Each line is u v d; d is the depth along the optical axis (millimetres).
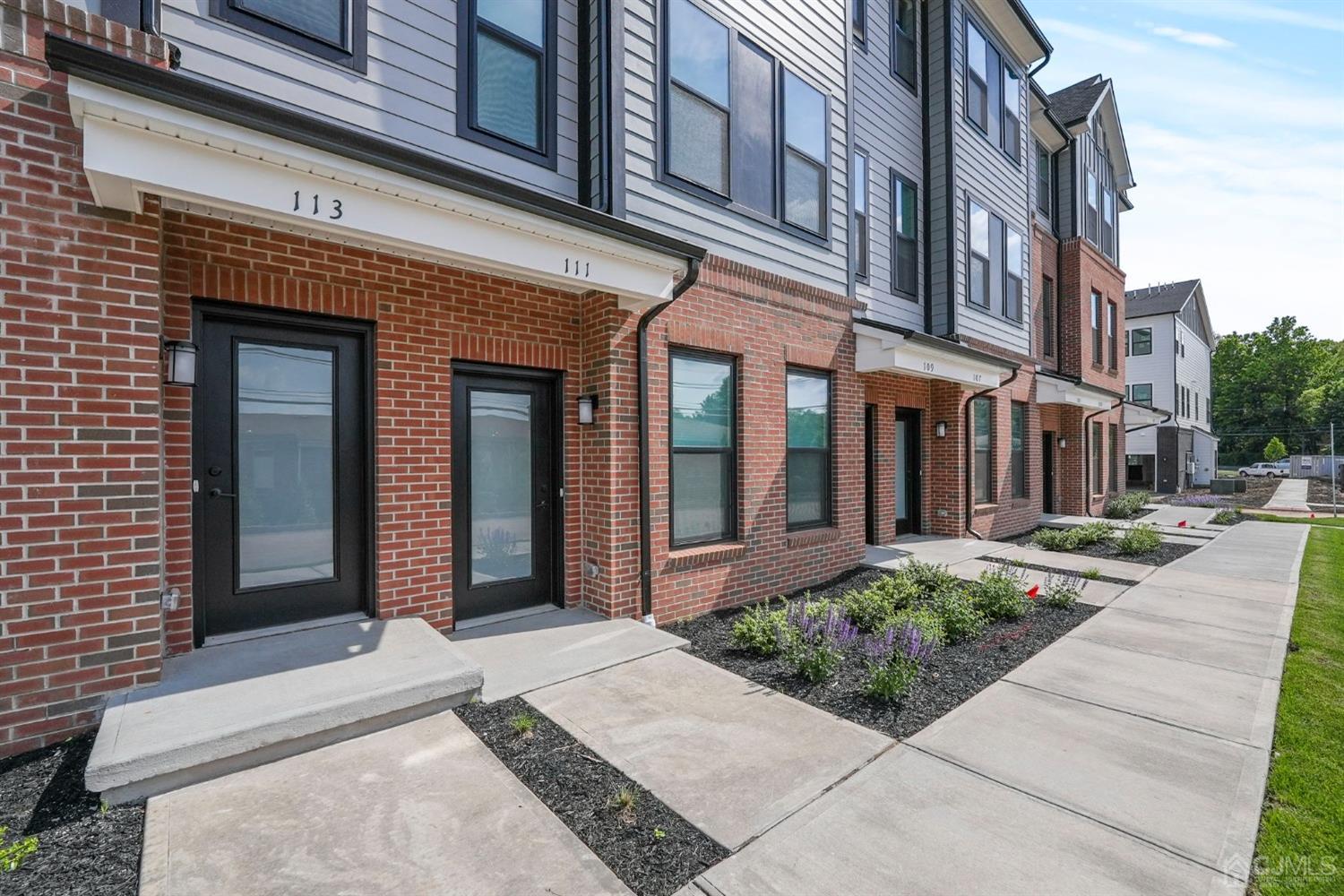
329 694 3043
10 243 2723
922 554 8367
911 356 7492
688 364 5664
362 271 4090
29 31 2787
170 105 2578
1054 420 13805
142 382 3012
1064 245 14359
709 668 4137
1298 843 2457
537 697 3609
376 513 4176
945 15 9516
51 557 2801
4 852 2035
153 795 2529
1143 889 2152
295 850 2234
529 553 5188
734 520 6020
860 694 3791
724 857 2293
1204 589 6914
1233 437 56125
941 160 9570
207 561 3713
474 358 4625
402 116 4195
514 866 2203
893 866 2250
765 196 6293
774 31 6367
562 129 5035
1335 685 4137
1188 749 3201
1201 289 30109
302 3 3832
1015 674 4254
